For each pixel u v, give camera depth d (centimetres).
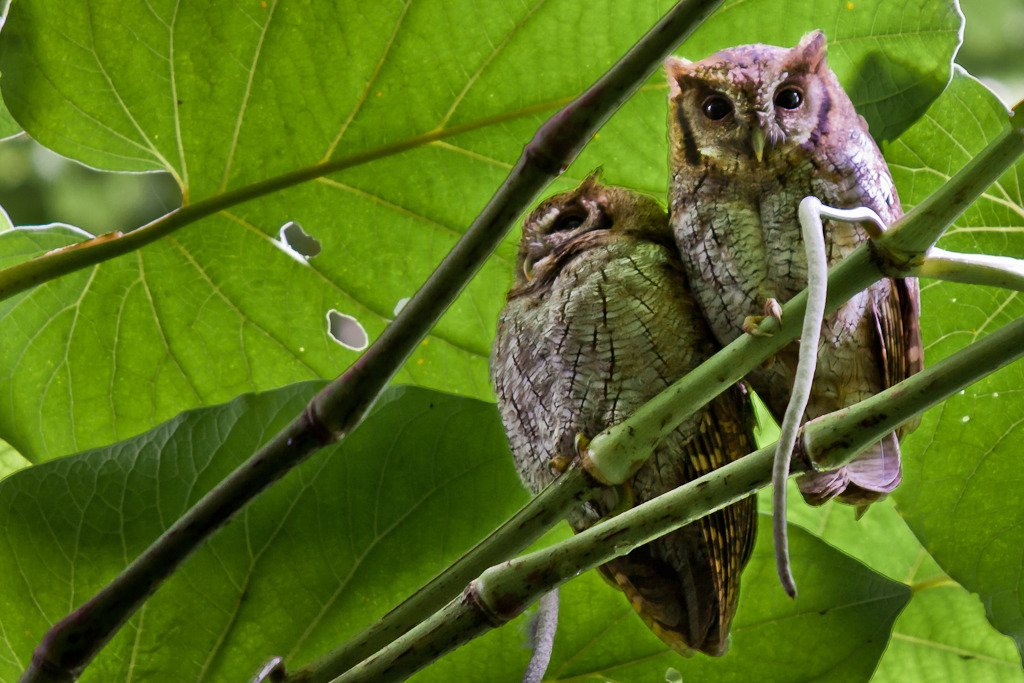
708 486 389
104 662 401
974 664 413
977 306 410
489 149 408
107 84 405
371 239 409
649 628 404
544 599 401
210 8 405
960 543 407
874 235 389
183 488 400
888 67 408
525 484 406
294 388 401
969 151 409
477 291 411
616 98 388
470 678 404
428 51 406
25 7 403
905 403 388
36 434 409
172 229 404
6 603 400
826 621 405
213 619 401
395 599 402
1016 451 407
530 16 406
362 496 402
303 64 406
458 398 403
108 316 409
